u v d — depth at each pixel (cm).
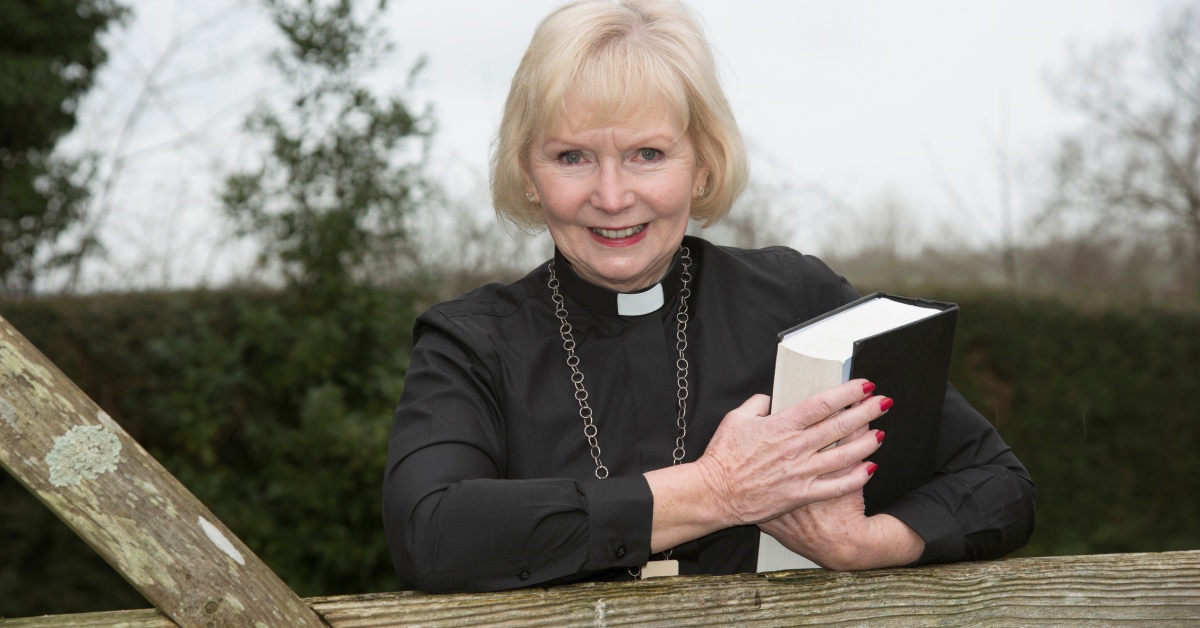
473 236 689
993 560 144
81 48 744
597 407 149
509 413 145
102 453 103
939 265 1285
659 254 146
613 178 138
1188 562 139
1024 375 696
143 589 103
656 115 137
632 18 141
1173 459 692
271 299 523
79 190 711
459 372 144
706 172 155
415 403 140
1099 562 137
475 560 120
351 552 497
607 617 117
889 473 139
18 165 736
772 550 148
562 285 156
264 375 506
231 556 107
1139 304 704
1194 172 1265
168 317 507
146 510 104
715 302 160
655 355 152
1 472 495
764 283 164
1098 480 694
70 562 507
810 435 122
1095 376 694
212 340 498
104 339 497
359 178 501
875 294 147
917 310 138
